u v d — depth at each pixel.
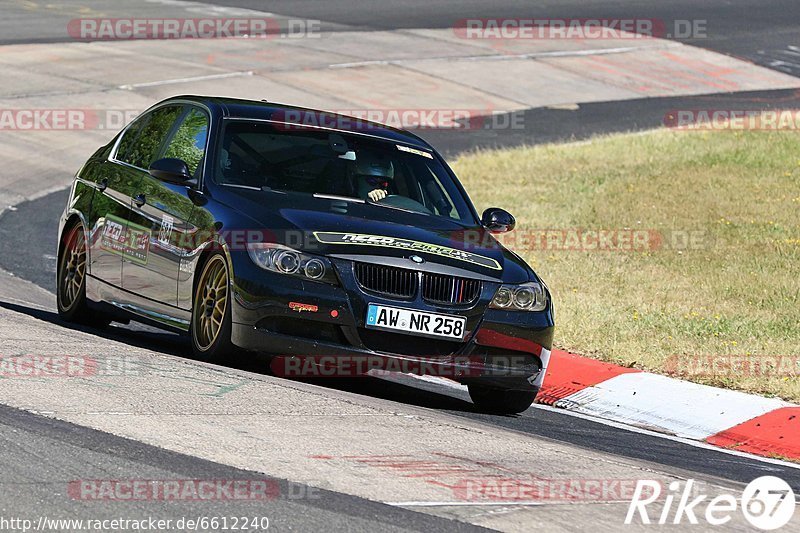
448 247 27.84
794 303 41.84
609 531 17.88
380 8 135.00
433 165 31.80
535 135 85.00
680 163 70.06
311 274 26.08
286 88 93.75
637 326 38.06
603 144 77.69
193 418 21.91
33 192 61.47
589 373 33.31
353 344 26.22
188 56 102.94
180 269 28.39
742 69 112.75
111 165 33.34
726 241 51.91
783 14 136.88
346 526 16.86
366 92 95.06
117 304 31.38
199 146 30.12
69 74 91.31
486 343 27.14
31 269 45.44
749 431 28.84
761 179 64.62
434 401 29.33
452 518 17.69
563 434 26.89
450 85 99.69
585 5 138.75
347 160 30.34
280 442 20.97
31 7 122.25
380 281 26.44
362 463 20.27
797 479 24.72
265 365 27.95
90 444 19.69
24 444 19.38
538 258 48.94
